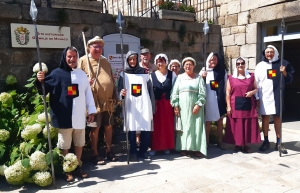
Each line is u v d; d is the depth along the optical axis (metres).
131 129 4.04
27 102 4.52
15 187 3.23
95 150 4.03
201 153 4.36
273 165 3.91
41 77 3.02
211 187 3.22
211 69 4.61
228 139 4.55
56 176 3.52
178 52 6.60
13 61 4.82
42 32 4.97
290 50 9.52
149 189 3.17
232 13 6.97
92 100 3.46
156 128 4.34
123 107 4.09
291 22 6.15
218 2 7.27
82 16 5.32
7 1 4.78
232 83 4.44
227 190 3.14
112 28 5.69
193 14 6.63
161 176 3.54
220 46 7.34
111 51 5.68
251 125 4.44
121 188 3.20
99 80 3.81
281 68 4.21
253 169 3.77
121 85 4.08
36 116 3.68
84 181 3.40
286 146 4.84
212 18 7.46
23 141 3.64
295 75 9.45
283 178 3.46
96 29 5.52
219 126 4.78
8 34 4.75
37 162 3.12
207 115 4.59
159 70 4.40
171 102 4.29
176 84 4.31
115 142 4.61
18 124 3.72
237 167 3.85
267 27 6.52
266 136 4.62
